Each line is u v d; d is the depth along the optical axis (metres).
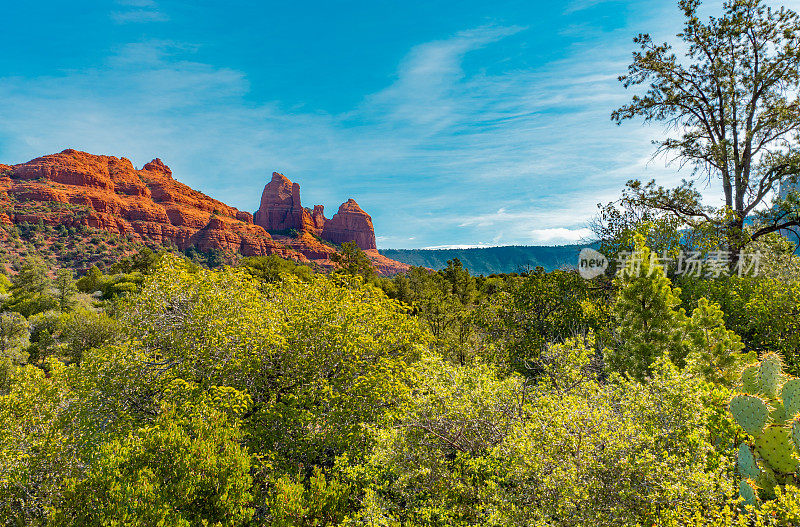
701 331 8.51
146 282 12.73
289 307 13.18
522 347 13.19
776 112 17.25
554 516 4.33
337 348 10.12
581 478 4.26
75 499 5.70
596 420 4.88
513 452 5.05
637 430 4.77
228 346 10.26
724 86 17.52
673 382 5.25
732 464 4.50
